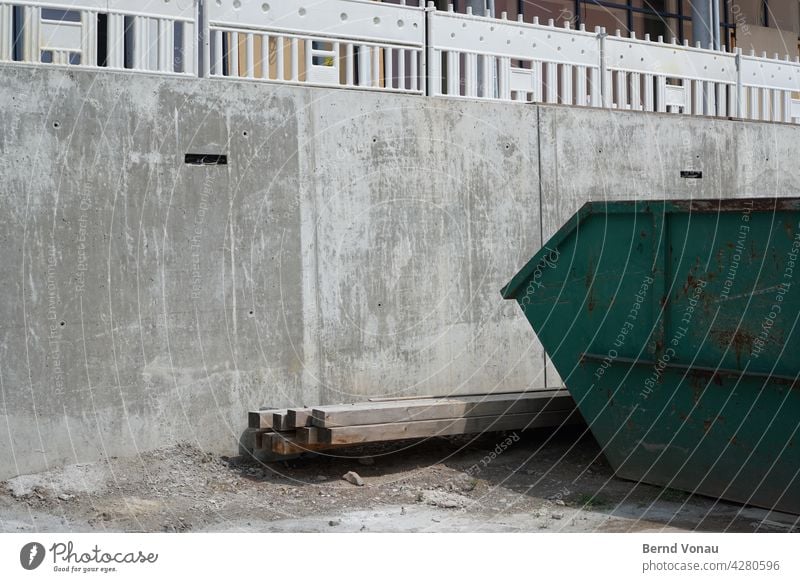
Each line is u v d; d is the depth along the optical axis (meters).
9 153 7.66
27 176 7.73
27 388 7.70
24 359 7.70
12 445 7.64
